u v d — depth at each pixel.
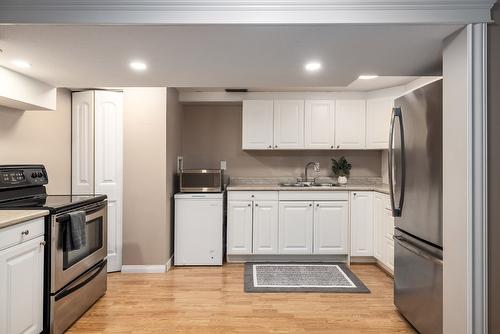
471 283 1.61
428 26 1.62
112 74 2.49
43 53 2.00
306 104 4.34
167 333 2.36
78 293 2.55
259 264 4.01
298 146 4.35
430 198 2.09
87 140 3.62
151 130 3.72
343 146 4.33
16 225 1.88
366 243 4.02
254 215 4.05
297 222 4.06
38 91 2.66
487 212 1.61
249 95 4.37
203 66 2.30
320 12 1.57
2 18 1.55
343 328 2.44
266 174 4.74
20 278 1.92
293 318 2.59
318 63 2.24
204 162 4.75
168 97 3.83
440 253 1.99
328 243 4.05
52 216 2.20
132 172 3.71
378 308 2.78
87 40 1.80
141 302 2.89
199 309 2.75
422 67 2.35
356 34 1.73
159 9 1.57
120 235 3.71
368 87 4.11
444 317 1.84
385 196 3.65
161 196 3.73
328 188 4.04
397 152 2.59
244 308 2.77
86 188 3.62
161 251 3.72
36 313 2.09
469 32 1.61
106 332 2.37
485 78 1.61
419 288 2.27
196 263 3.95
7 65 2.24
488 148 1.61
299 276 3.56
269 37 1.76
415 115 2.28
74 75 2.52
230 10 1.57
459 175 1.68
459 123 1.68
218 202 3.97
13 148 2.77
